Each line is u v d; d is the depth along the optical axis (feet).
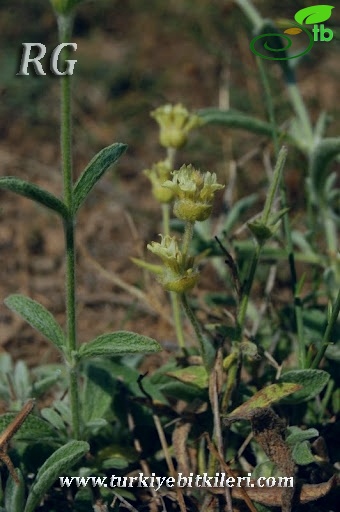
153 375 8.73
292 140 11.60
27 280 12.83
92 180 7.07
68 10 6.71
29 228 13.71
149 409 8.61
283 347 9.64
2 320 11.96
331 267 10.75
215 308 10.18
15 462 7.90
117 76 17.04
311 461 7.21
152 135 15.81
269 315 10.06
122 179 14.85
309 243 10.91
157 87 16.85
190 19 18.30
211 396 7.47
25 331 11.69
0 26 17.78
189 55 17.65
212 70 17.19
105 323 12.01
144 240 13.57
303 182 12.99
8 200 14.30
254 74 16.25
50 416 8.08
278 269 12.25
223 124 11.21
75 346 7.39
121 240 13.61
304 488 7.25
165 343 10.32
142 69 17.26
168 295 12.14
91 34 18.52
